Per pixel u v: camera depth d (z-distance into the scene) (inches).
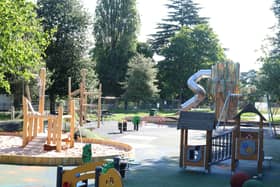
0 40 750.5
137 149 901.8
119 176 403.2
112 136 1149.7
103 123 1536.7
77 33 1857.8
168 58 2716.5
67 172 452.8
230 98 1440.7
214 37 2714.1
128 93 2240.4
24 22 799.1
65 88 1827.0
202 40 2689.5
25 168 639.1
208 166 655.8
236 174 501.4
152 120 1721.2
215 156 714.2
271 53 1407.5
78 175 447.8
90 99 1918.1
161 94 2758.4
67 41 1818.4
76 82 1827.0
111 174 407.2
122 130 1279.5
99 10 2682.1
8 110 1747.0
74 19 1841.8
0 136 1002.7
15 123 1143.0
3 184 534.9
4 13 746.8
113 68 2623.0
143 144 993.5
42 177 577.6
